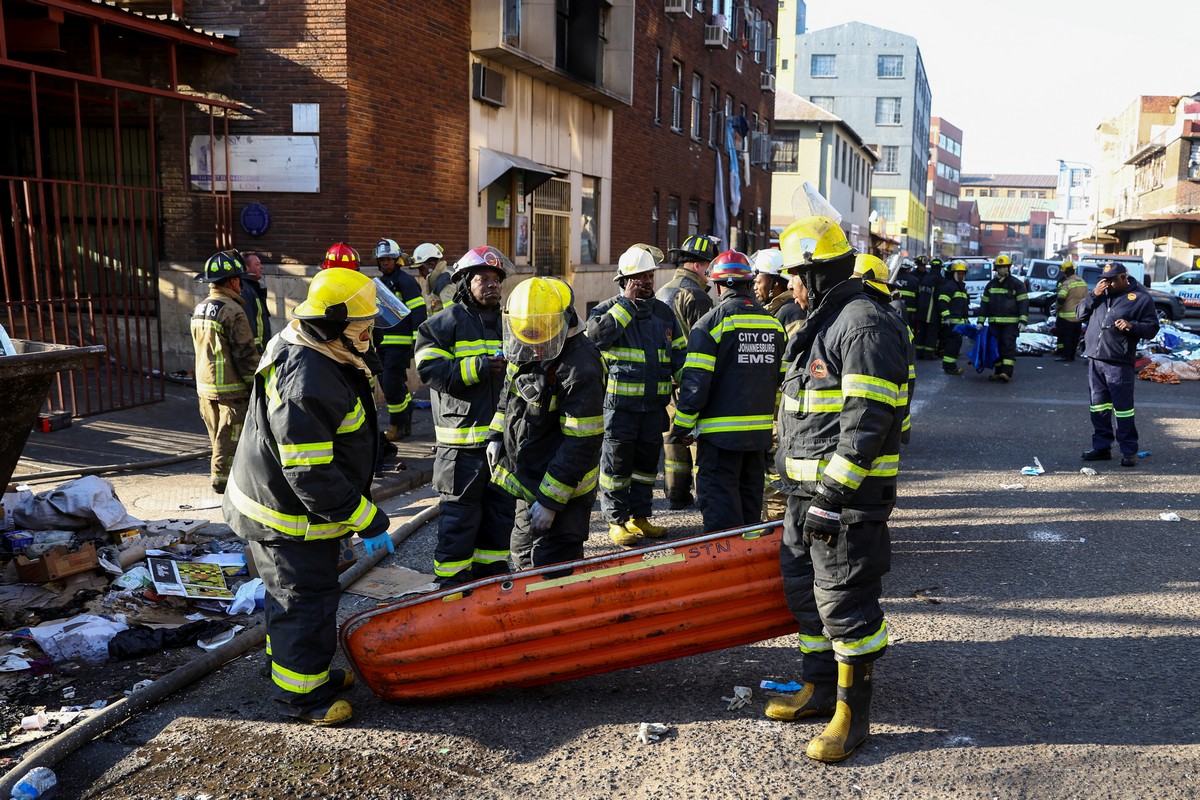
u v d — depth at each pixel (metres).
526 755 3.80
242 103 11.42
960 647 4.88
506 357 4.58
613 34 19.58
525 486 4.73
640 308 6.43
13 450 5.27
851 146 52.75
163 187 11.72
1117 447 10.46
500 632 4.09
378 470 8.34
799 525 3.93
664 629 4.19
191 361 11.65
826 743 3.71
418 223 13.02
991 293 16.12
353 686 4.45
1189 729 3.97
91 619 4.91
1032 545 6.72
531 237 16.78
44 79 11.37
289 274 11.45
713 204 29.05
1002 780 3.58
